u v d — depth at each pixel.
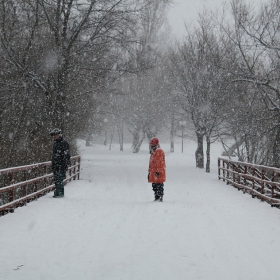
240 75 19.25
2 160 16.80
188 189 15.51
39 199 11.91
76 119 25.42
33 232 7.48
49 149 18.36
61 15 19.34
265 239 7.18
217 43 25.95
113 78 21.89
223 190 15.20
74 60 20.98
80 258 5.91
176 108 34.75
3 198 15.49
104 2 18.98
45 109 21.38
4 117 20.34
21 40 19.98
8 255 6.00
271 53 19.00
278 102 20.97
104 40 20.08
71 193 13.68
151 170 12.01
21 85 19.64
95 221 8.64
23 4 18.12
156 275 5.20
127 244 6.75
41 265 5.56
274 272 5.36
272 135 20.80
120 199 12.58
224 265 5.66
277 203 10.85
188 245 6.73
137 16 19.81
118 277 5.11
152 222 8.62
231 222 8.70
